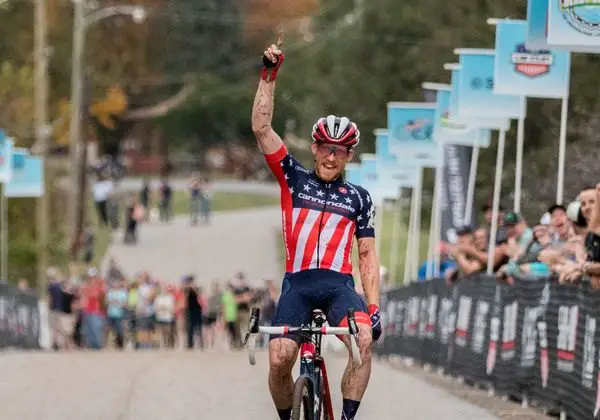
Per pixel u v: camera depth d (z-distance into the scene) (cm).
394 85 7925
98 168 11200
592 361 1956
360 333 1459
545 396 2277
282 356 1485
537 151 4516
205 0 13500
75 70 8550
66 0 10569
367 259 1564
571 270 2098
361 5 8562
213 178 16738
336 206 1550
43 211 7325
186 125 15225
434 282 3503
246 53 14125
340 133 1543
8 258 7781
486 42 5616
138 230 11000
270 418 2158
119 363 3319
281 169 1557
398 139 4328
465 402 2444
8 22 10125
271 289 6047
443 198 4559
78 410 2239
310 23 12231
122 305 6100
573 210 2369
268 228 11275
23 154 5444
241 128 15500
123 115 14075
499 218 3170
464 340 3023
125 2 12388
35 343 5197
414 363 3834
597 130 3969
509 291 2564
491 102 3144
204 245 10206
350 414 1527
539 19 2206
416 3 7425
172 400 2391
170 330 6159
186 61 13925
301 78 11900
